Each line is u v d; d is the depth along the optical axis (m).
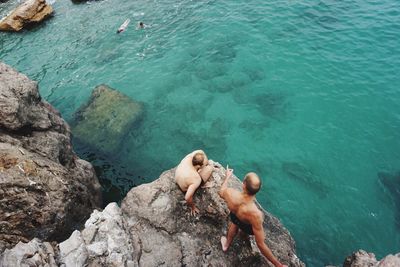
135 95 18.16
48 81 19.69
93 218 7.34
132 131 16.14
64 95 18.66
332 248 12.11
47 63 21.06
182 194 8.21
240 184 8.52
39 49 22.39
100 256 6.61
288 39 20.06
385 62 17.88
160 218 7.77
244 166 14.56
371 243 12.16
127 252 6.91
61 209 8.57
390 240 12.19
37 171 8.60
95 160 14.89
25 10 24.36
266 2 23.39
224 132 15.95
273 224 8.95
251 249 7.51
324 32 20.16
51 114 11.71
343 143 14.94
